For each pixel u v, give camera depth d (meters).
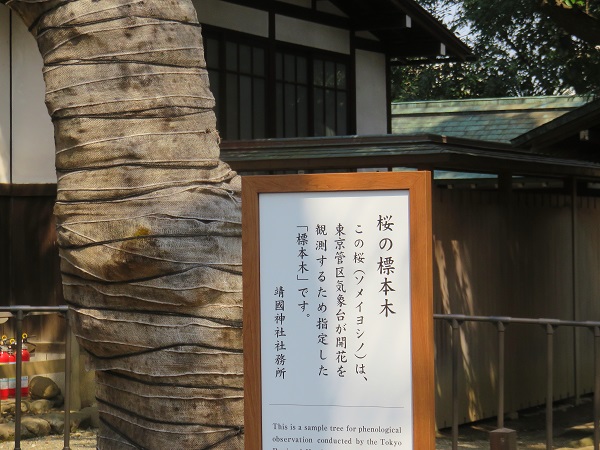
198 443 3.47
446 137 8.38
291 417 3.34
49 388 8.26
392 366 3.28
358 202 3.31
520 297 9.41
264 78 11.10
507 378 9.20
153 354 3.46
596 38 9.27
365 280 3.30
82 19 3.47
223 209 3.48
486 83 24.84
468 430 8.70
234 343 3.46
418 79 25.94
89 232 3.46
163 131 3.45
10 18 9.09
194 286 3.40
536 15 21.30
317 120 11.84
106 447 3.65
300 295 3.35
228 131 10.58
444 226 8.45
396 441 3.27
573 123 10.01
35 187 9.17
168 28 3.50
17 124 9.12
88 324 3.55
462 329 8.63
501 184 9.29
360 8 12.19
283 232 3.36
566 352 10.23
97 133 3.45
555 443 8.30
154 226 3.38
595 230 10.99
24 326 9.14
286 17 11.39
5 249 9.17
